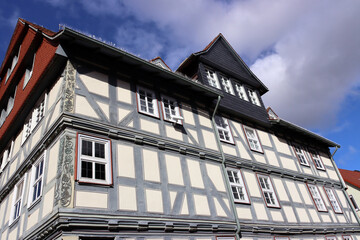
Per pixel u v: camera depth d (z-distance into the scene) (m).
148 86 10.12
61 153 6.82
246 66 15.82
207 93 11.86
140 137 8.52
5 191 10.02
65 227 5.87
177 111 10.52
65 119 7.20
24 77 10.71
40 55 9.44
